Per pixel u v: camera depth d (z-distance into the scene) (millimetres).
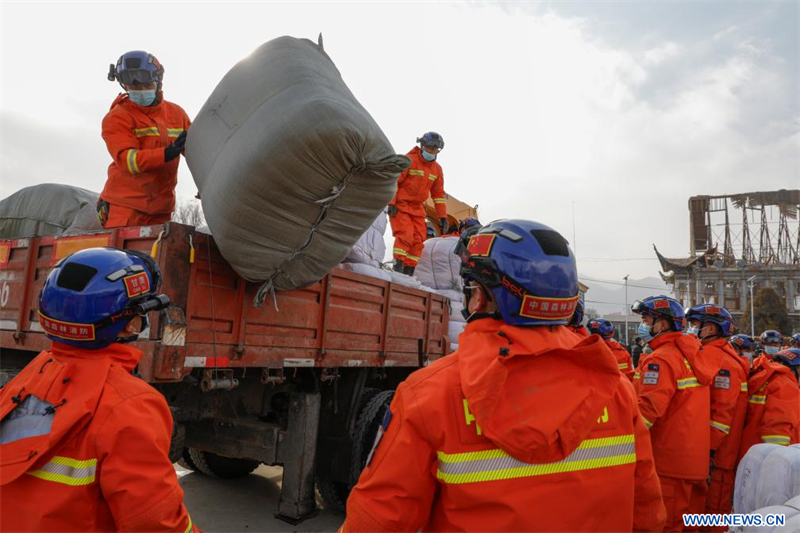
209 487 5367
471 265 1498
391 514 1319
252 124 2854
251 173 2789
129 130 4164
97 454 1455
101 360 1607
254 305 3346
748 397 4418
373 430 4598
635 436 1532
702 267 53875
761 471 2736
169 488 1511
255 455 4098
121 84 4023
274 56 3090
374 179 3057
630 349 16672
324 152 2777
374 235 5199
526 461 1260
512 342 1359
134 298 1652
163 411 1617
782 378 4211
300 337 3912
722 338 4262
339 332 4309
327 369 4387
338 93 3070
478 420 1250
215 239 3100
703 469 3479
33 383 1567
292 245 3117
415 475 1315
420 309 5461
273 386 4352
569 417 1291
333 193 2961
